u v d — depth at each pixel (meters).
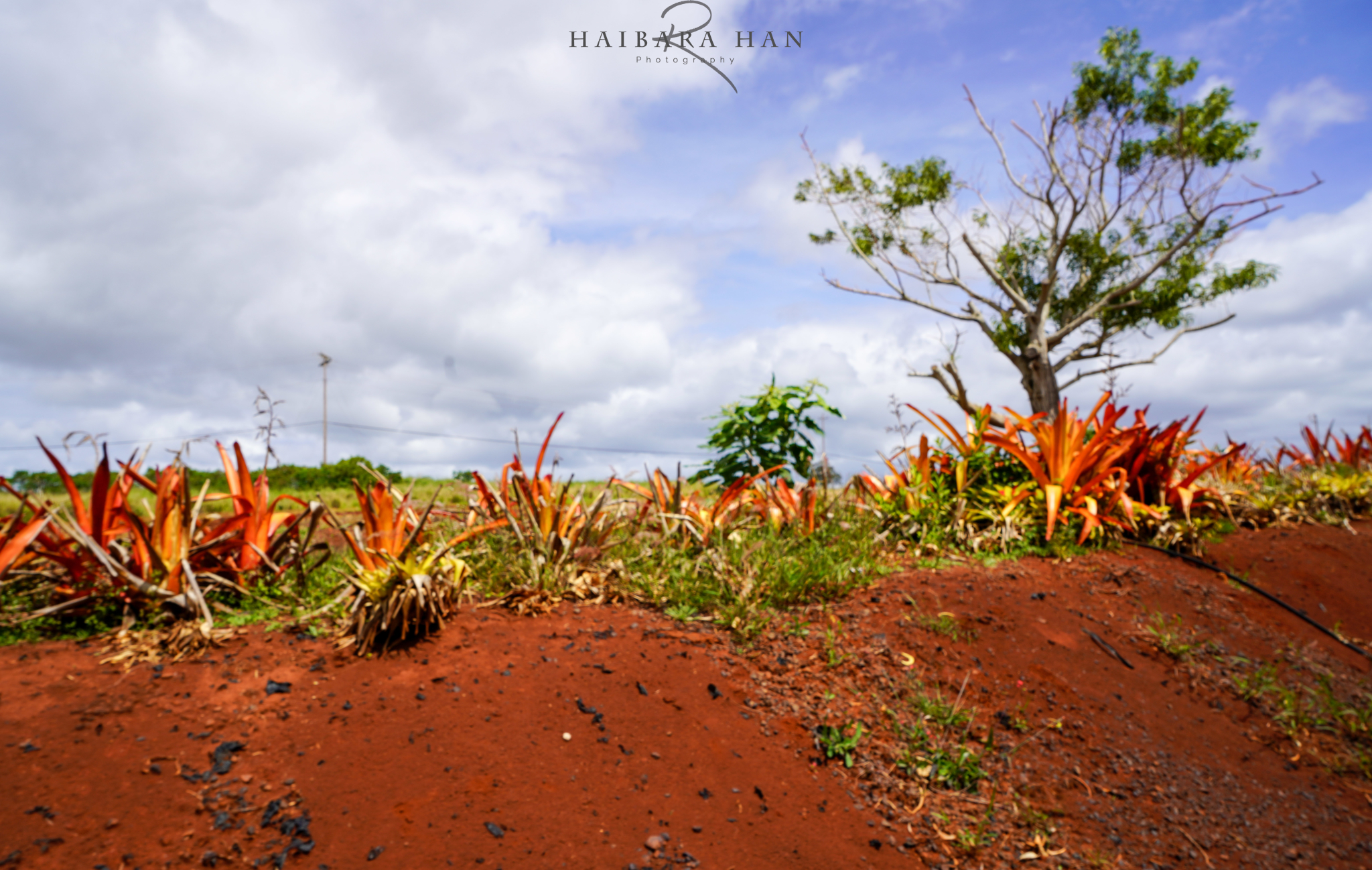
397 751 2.78
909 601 4.52
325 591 4.06
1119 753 3.55
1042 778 3.31
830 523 5.89
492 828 2.52
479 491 4.88
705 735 3.16
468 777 2.71
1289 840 3.16
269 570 4.08
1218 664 4.46
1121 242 19.97
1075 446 6.05
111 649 3.25
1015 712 3.71
